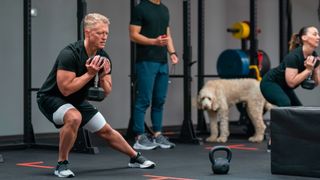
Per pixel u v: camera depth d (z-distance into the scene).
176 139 6.70
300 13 10.38
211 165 4.54
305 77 4.89
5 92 7.08
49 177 3.97
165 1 8.59
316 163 3.84
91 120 4.09
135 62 6.68
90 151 5.51
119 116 8.13
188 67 6.66
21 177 3.98
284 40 7.79
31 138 6.18
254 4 7.50
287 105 5.16
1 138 7.02
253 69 7.46
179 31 8.80
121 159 5.05
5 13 7.07
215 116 6.86
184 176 4.00
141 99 6.02
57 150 5.88
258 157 5.19
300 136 3.90
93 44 3.86
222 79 7.17
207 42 9.14
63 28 7.63
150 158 5.14
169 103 8.66
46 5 7.43
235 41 9.55
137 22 5.97
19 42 7.21
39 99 3.99
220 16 9.34
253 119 6.84
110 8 8.01
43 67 7.41
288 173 3.99
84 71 3.89
